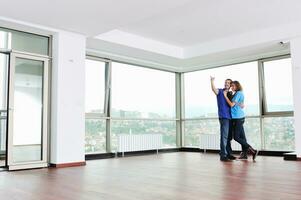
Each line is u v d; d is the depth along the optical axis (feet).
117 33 22.49
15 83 17.17
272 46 23.35
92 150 24.26
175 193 9.86
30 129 17.67
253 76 26.99
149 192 10.05
